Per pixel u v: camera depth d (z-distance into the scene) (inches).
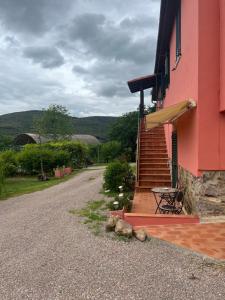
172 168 676.1
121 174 740.7
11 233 425.7
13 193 870.4
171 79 691.4
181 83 526.3
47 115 2615.7
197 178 393.7
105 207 561.9
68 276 275.6
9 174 1433.3
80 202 636.7
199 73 385.7
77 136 2999.5
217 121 385.1
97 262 304.7
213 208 389.7
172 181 670.5
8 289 255.3
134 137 2726.4
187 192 470.0
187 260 301.0
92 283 260.8
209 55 384.5
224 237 349.7
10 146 2277.3
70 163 1611.7
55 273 282.8
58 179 1242.0
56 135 2591.0
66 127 2721.5
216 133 385.1
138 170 724.7
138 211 496.1
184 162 501.4
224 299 230.1
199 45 385.4
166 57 788.0
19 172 1505.9
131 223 409.4
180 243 341.1
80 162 1838.1
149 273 276.4
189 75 445.7
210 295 236.1
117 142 2471.7
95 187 860.6
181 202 488.1
